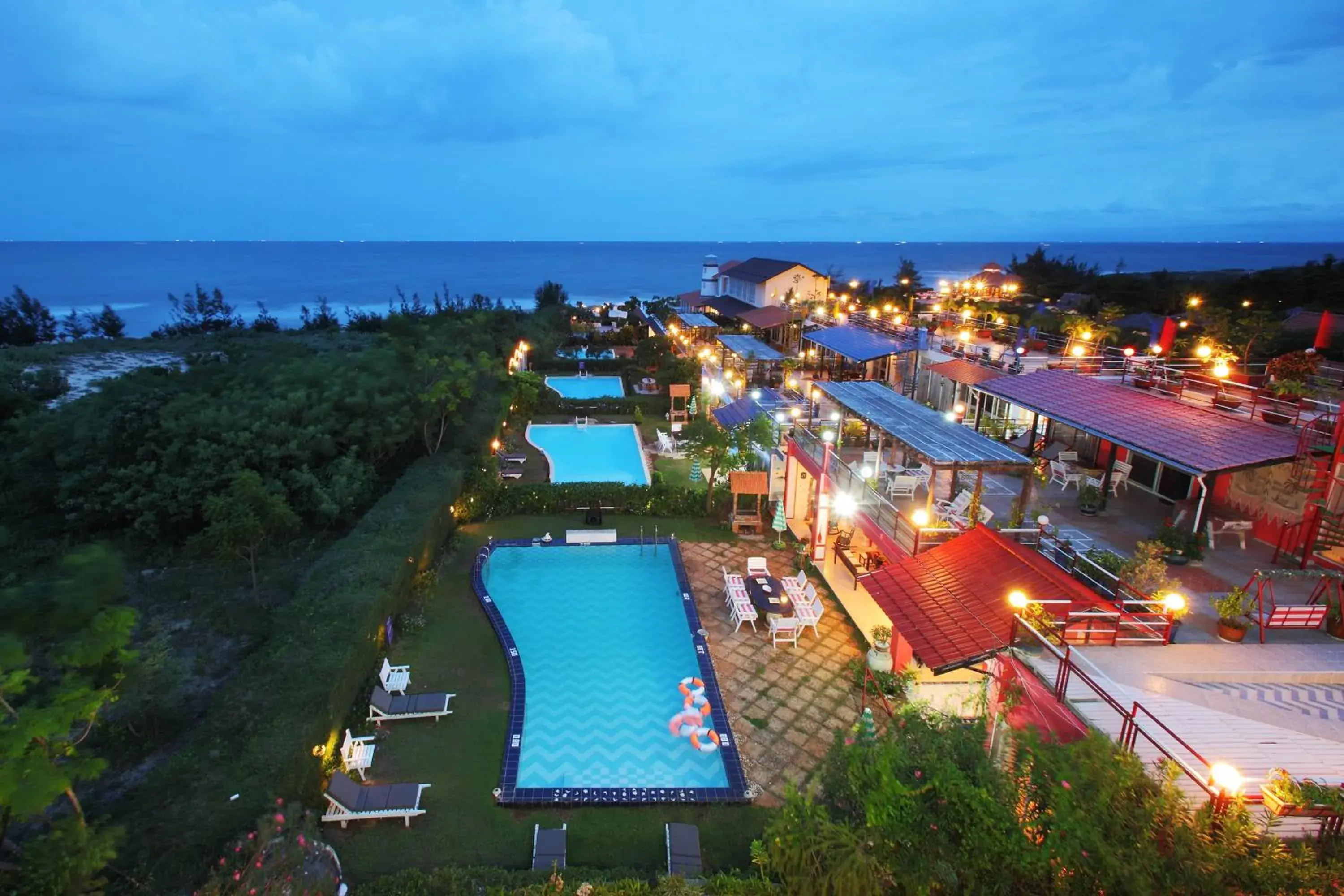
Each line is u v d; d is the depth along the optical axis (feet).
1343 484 48.78
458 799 45.52
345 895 36.73
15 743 30.66
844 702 55.62
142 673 44.16
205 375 101.35
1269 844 25.18
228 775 39.22
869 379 123.24
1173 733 30.37
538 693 57.31
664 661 62.08
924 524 57.47
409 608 66.74
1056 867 25.90
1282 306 185.78
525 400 132.98
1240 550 54.19
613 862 41.14
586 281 609.42
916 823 27.89
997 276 229.66
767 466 96.32
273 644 51.24
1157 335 117.60
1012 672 39.09
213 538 63.87
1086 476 70.33
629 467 115.55
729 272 235.61
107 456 79.46
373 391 91.71
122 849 35.32
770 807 45.42
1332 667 38.37
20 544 75.00
